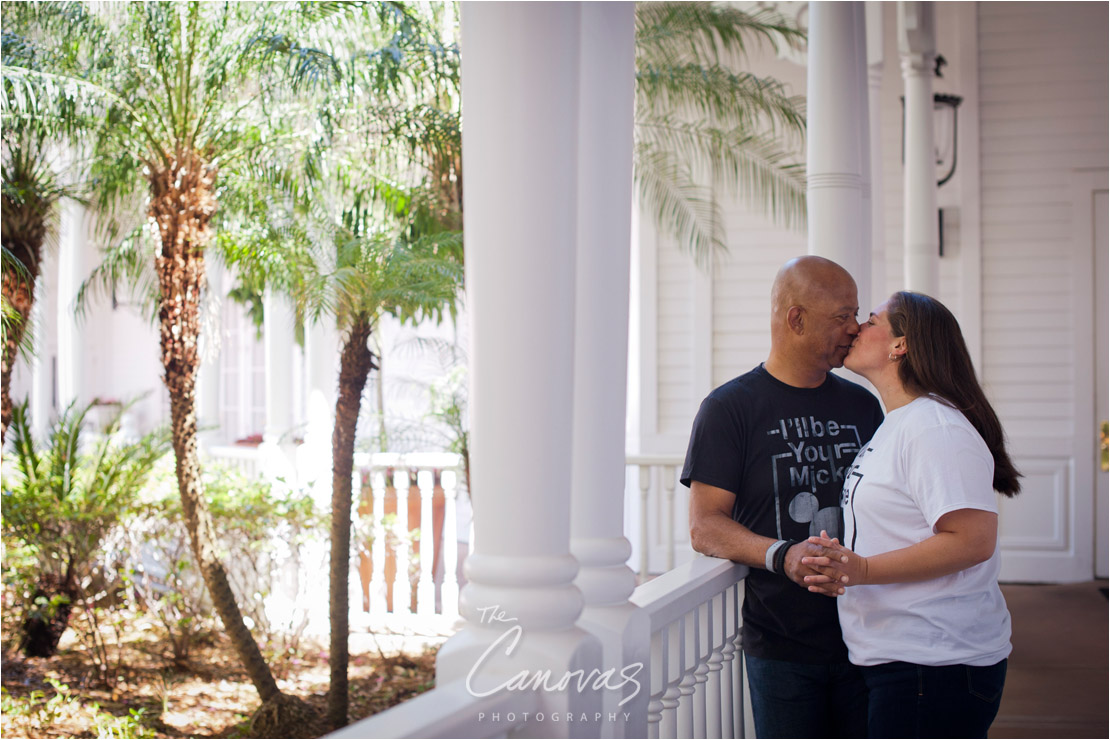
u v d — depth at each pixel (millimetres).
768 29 6707
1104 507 7391
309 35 5758
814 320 2592
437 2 6039
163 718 5738
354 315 5605
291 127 6125
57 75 5219
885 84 7836
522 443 1593
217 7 5574
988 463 2186
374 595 6898
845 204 3785
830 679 2588
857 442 2705
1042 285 7488
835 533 2621
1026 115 7535
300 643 6742
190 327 5641
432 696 1530
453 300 5973
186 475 5664
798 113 6984
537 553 1613
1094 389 7410
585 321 1946
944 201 7582
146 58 5609
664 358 7961
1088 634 5656
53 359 14781
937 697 2189
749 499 2660
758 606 2656
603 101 1977
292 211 5934
